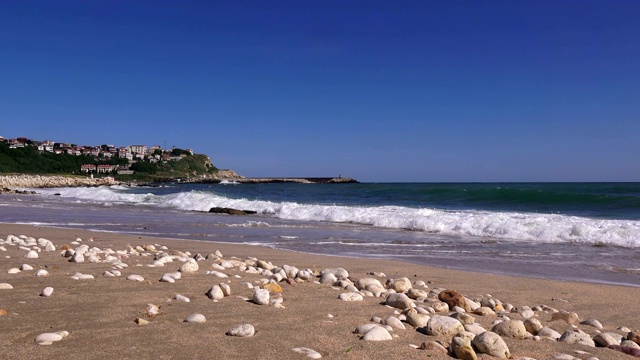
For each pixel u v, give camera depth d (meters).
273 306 4.67
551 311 5.60
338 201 32.97
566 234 13.38
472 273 8.27
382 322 4.15
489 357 3.27
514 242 12.80
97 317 3.97
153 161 170.38
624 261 9.93
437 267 9.11
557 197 27.03
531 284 7.38
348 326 3.98
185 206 26.69
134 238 12.19
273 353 3.14
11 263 6.74
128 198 34.31
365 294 5.73
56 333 3.43
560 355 3.41
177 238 13.27
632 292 6.88
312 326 3.93
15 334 3.47
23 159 117.00
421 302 5.38
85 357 2.98
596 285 7.37
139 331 3.60
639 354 3.55
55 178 87.38
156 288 5.25
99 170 138.12
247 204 24.69
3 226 14.71
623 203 24.48
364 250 11.36
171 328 3.70
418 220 16.28
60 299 4.59
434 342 3.41
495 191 30.08
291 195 44.03
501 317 5.11
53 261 7.01
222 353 3.12
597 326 4.96
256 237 13.70
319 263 8.95
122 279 5.70
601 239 12.76
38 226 14.98
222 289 5.11
